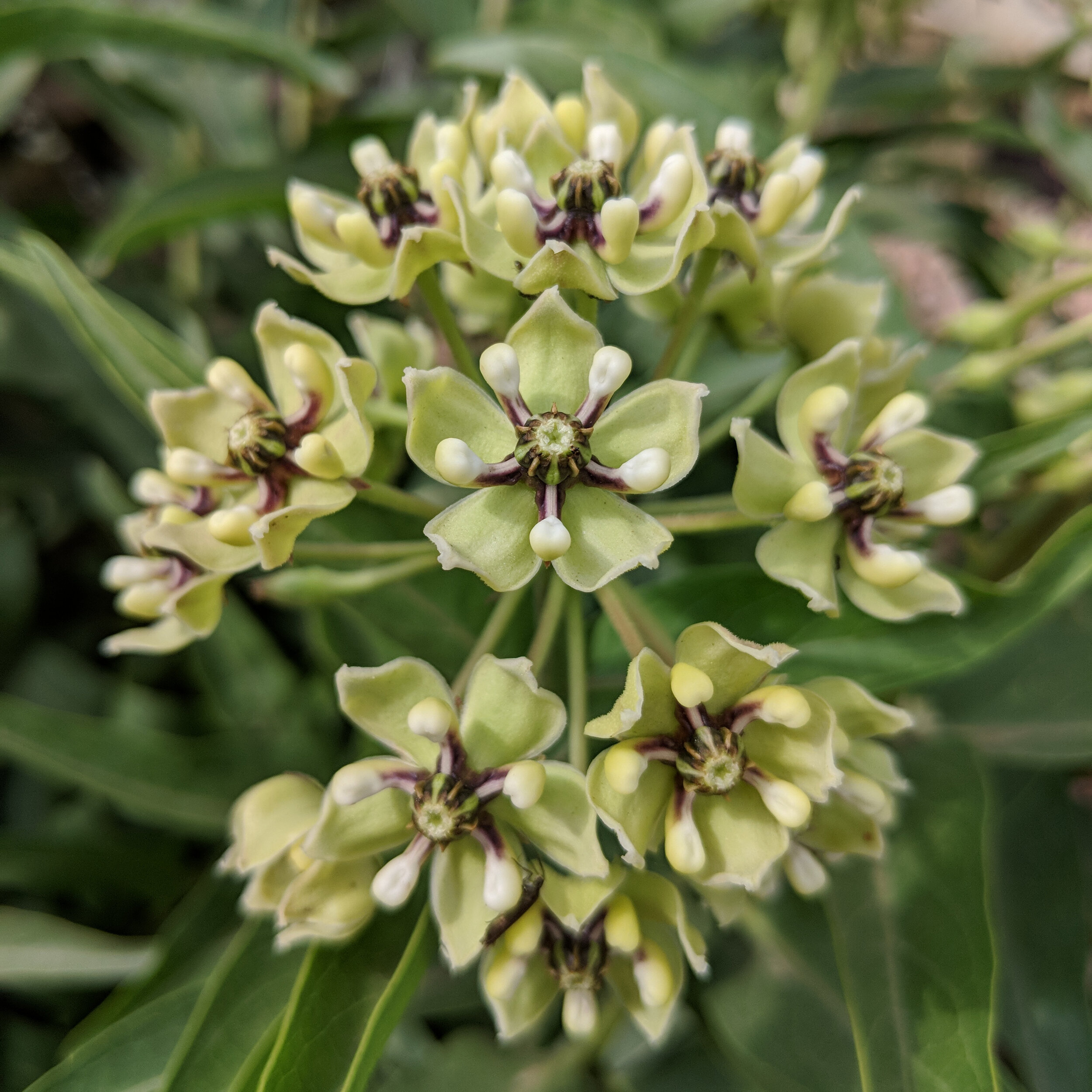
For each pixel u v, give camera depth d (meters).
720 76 0.17
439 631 0.11
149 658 0.17
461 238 0.10
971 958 0.10
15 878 0.13
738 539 0.13
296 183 0.10
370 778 0.09
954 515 0.09
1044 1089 0.13
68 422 0.17
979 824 0.11
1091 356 0.15
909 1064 0.10
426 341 0.11
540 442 0.09
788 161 0.11
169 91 0.17
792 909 0.12
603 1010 0.12
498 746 0.09
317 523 0.11
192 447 0.10
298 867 0.09
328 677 0.14
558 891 0.09
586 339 0.09
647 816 0.09
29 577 0.16
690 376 0.11
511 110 0.10
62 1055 0.13
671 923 0.09
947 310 0.24
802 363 0.11
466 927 0.09
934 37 0.24
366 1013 0.09
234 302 0.19
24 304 0.15
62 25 0.12
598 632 0.11
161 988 0.12
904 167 0.20
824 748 0.09
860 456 0.09
